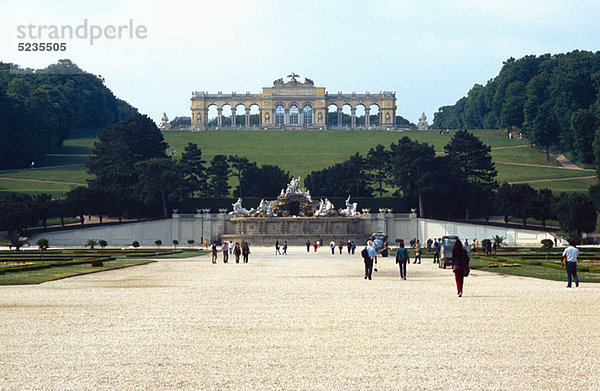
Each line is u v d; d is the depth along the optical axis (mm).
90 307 34250
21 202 129500
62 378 19906
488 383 19391
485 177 156250
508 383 19375
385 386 19156
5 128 189375
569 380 19656
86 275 55844
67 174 180750
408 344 24531
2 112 190125
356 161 162875
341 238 142250
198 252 109312
